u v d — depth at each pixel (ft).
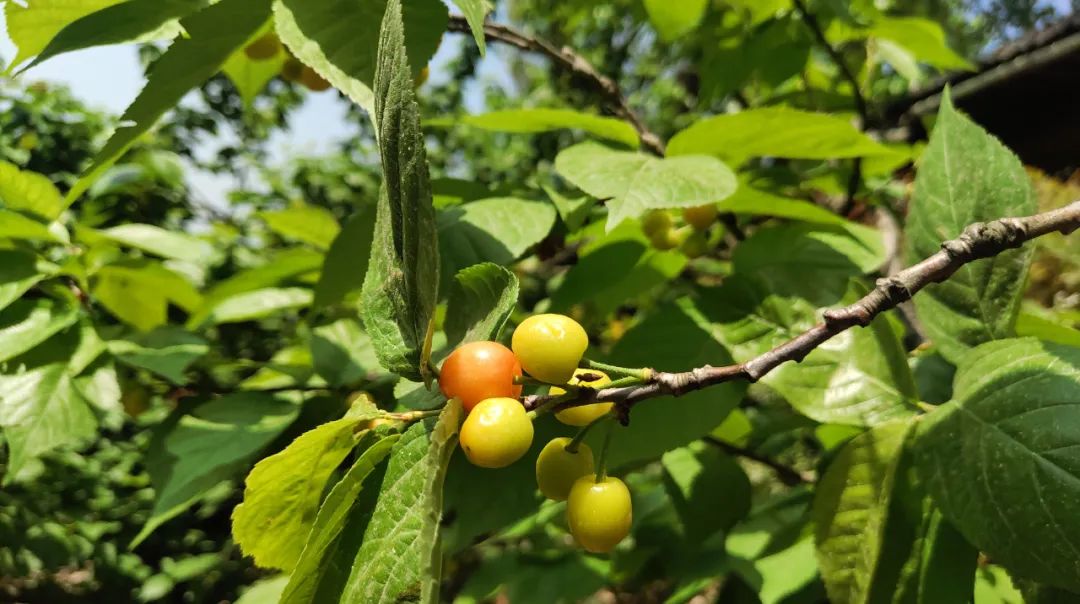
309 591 0.42
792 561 0.82
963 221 0.59
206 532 2.43
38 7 0.65
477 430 0.37
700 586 0.91
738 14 1.23
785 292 0.72
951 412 0.53
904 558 0.55
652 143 0.94
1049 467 0.45
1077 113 2.23
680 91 3.23
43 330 0.80
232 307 1.02
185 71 0.60
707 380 0.43
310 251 1.01
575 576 1.15
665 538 1.05
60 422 0.77
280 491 0.45
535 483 0.65
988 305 0.59
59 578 2.17
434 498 0.35
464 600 1.20
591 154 0.75
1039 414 0.47
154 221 2.15
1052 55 1.98
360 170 3.38
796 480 1.02
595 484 0.44
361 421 0.43
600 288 0.84
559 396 0.42
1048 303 1.44
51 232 0.91
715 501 0.89
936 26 1.17
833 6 0.99
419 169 0.36
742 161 0.86
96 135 2.08
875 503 0.56
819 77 1.49
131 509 2.12
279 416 0.83
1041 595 0.52
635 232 0.88
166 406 1.52
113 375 0.83
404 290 0.41
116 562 1.99
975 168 0.60
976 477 0.49
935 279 0.45
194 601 2.16
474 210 0.74
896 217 1.25
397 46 0.36
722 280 0.75
